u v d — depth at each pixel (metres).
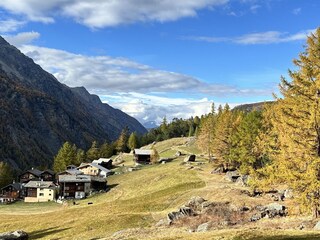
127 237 40.28
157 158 155.75
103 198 105.62
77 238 51.22
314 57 33.69
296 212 33.69
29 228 65.88
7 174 164.75
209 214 48.69
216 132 98.38
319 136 31.56
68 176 130.25
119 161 188.00
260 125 73.94
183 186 85.06
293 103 33.62
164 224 48.91
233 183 81.75
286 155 32.84
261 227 35.47
